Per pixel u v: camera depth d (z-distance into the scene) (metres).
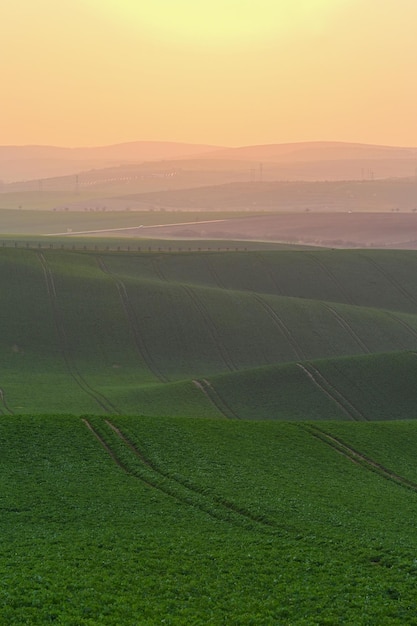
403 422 148.12
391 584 70.62
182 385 194.62
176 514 90.75
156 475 104.75
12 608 61.53
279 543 81.44
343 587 69.88
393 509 98.38
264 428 133.25
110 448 115.75
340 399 189.75
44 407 171.50
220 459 114.06
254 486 102.38
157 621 61.69
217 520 89.38
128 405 178.38
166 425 127.75
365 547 80.75
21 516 87.75
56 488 97.50
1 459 106.94
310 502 97.38
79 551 76.81
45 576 68.94
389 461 123.62
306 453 122.62
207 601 66.44
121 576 70.62
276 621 62.97
